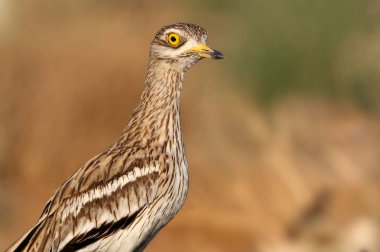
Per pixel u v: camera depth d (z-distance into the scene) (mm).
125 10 22922
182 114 18594
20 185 17203
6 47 18328
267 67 22250
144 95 9938
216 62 22547
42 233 9672
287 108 18766
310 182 14266
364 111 20516
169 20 24297
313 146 15688
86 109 17734
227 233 14484
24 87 17797
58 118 17672
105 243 9703
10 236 15203
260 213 14297
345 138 15695
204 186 15336
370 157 14812
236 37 24062
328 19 22438
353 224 12508
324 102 19922
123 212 9586
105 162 9734
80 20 20375
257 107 20438
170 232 14836
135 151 9703
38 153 17531
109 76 17906
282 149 15500
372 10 22578
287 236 13336
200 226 14734
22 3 20922
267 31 22875
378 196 13242
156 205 9641
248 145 16766
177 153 9758
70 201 9688
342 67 22141
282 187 14352
